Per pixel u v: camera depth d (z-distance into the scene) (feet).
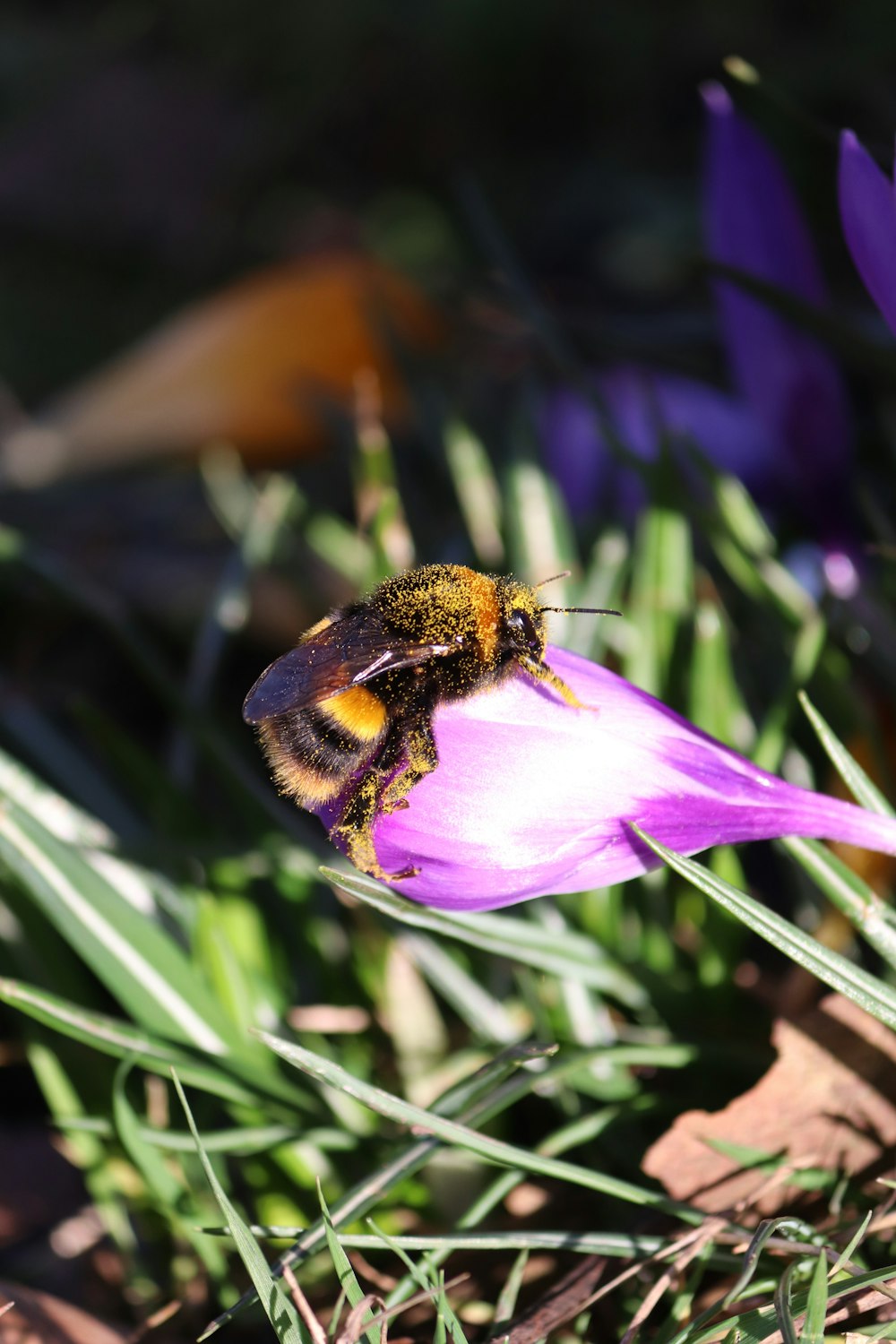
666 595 1.16
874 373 1.16
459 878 0.98
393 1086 1.11
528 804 0.97
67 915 1.06
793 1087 1.01
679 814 0.98
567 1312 0.99
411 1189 1.06
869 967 1.11
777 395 1.15
